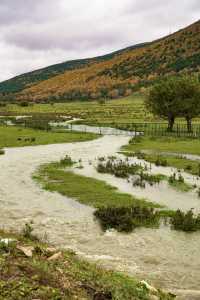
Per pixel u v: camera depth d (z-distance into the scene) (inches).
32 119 4352.9
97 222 754.8
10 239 464.4
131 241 651.5
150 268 540.1
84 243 636.7
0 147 2000.5
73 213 818.2
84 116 5093.5
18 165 1449.3
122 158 1667.1
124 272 518.9
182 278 510.3
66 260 447.8
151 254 594.9
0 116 5032.0
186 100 2881.4
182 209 868.0
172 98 2933.1
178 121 4256.9
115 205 887.1
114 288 384.8
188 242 653.3
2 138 2324.1
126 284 410.9
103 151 1914.4
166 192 1031.6
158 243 645.3
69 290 357.4
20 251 424.8
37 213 813.2
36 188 1061.8
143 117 4702.3
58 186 1085.1
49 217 784.3
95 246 623.8
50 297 334.6
